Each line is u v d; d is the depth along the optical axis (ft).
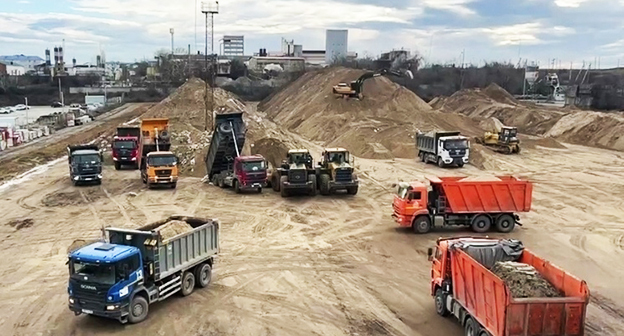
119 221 95.86
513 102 331.77
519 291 44.39
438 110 270.05
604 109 326.85
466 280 49.03
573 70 517.14
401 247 81.51
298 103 291.38
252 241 84.28
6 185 128.98
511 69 481.46
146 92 452.76
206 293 62.90
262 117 240.73
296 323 55.36
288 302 60.75
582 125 223.92
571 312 41.70
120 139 151.43
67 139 217.36
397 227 92.53
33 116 333.62
